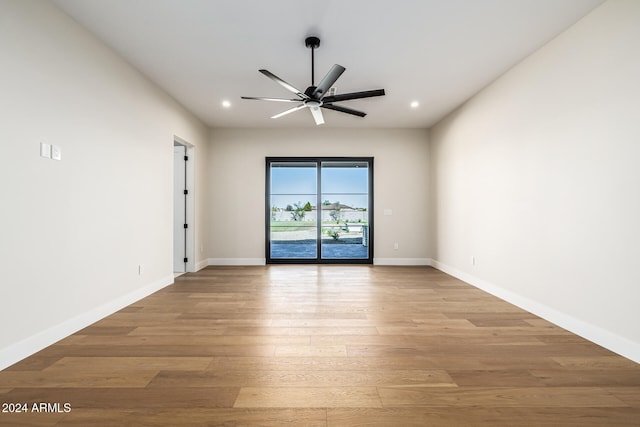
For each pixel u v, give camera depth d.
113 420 1.37
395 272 5.09
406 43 2.92
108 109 2.92
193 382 1.70
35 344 2.08
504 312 3.02
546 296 2.83
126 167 3.19
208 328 2.55
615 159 2.18
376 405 1.50
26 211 2.05
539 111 2.95
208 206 5.74
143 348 2.15
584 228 2.43
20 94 2.01
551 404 1.51
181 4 2.35
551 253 2.77
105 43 2.88
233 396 1.57
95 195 2.72
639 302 2.00
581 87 2.48
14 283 1.95
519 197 3.24
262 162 5.81
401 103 4.51
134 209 3.33
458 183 4.65
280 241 6.30
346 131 5.85
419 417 1.40
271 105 4.56
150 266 3.66
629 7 2.09
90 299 2.65
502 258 3.53
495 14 2.47
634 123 2.06
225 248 5.77
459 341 2.29
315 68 3.42
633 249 2.05
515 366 1.90
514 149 3.33
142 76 3.50
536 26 2.61
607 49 2.25
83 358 1.99
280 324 2.65
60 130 2.34
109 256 2.91
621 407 1.49
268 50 3.04
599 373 1.83
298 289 3.91
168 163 4.09
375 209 5.86
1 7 1.89
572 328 2.51
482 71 3.48
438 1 2.33
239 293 3.71
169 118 4.14
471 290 3.89
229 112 4.88
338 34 2.78
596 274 2.31
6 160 1.92
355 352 2.10
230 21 2.58
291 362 1.95
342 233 6.37
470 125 4.29
